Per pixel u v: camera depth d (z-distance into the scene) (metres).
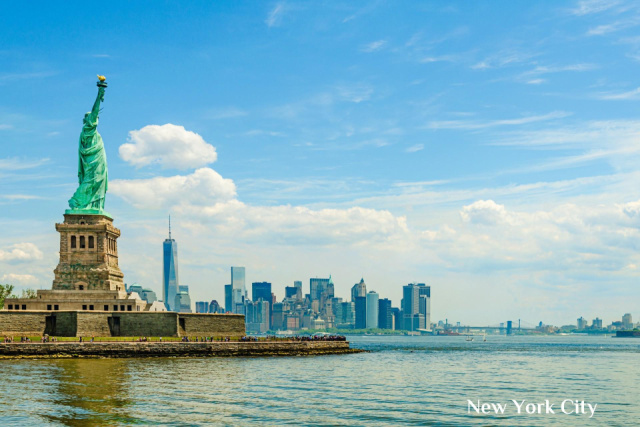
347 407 112.69
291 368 171.50
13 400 112.00
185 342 198.00
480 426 100.38
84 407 106.88
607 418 108.94
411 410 111.62
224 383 136.38
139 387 127.62
